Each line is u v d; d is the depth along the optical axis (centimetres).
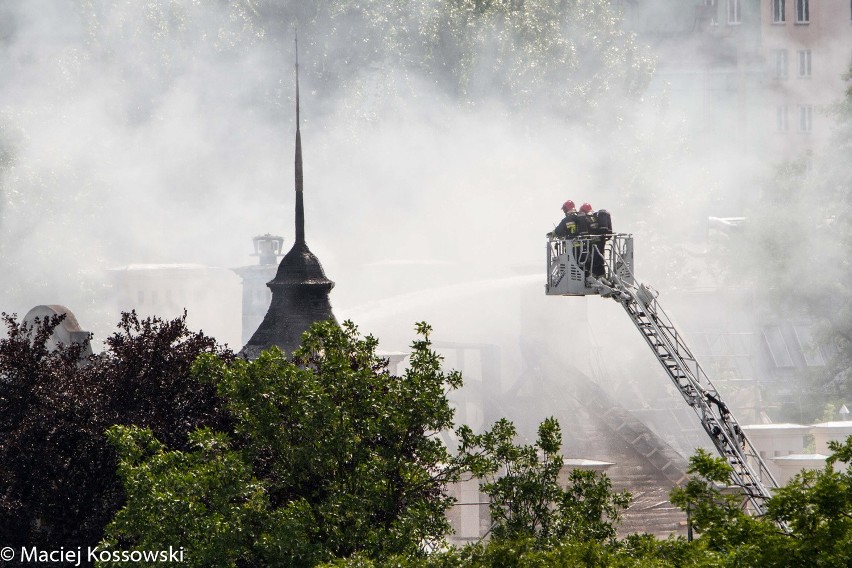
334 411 6906
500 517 7144
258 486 6719
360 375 7112
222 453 7094
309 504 6819
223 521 6538
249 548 6562
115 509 8188
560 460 7288
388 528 6950
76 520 8194
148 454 8006
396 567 6178
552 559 6178
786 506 5847
